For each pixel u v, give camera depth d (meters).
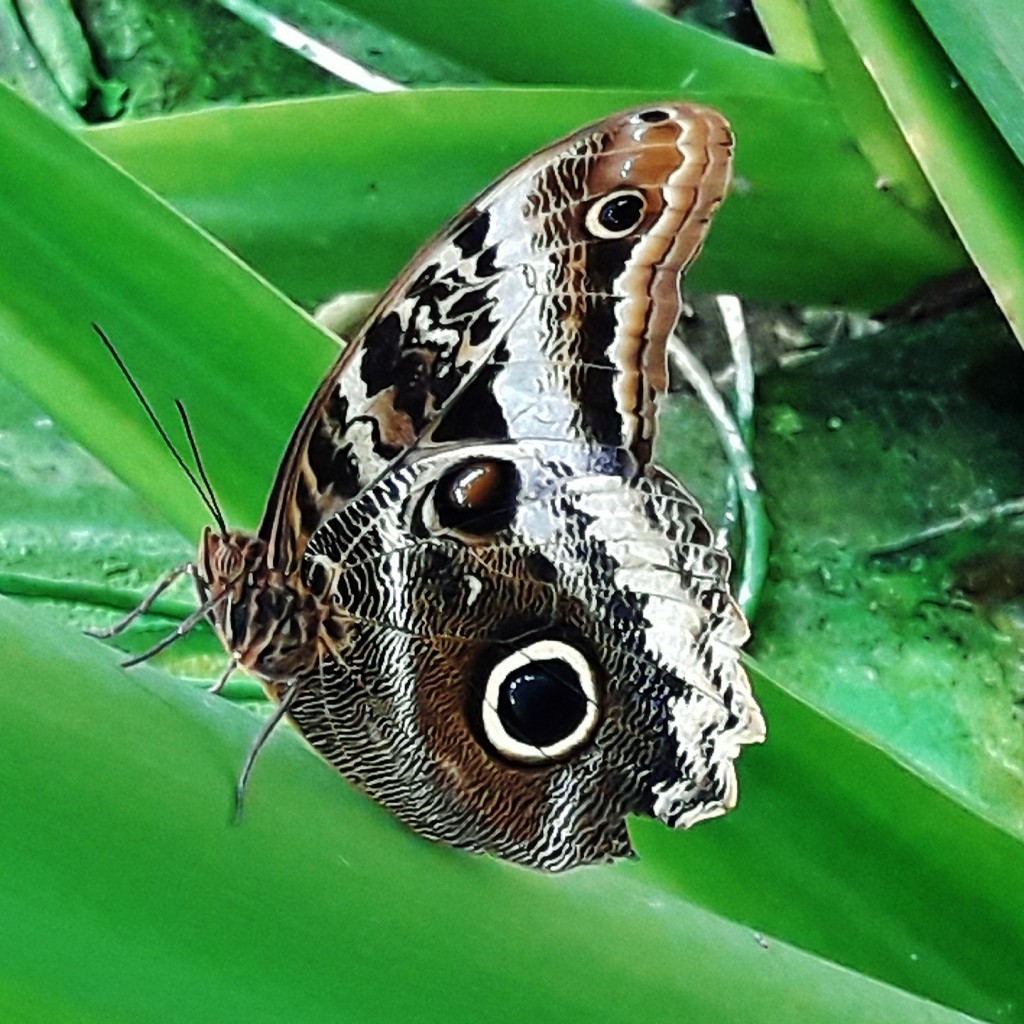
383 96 0.75
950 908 0.68
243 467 0.68
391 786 0.66
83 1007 0.60
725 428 1.04
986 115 0.73
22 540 1.10
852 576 1.01
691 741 0.66
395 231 0.76
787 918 0.68
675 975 0.62
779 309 1.08
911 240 0.79
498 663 0.66
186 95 1.20
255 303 0.68
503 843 0.66
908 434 1.04
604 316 0.66
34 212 0.68
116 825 0.60
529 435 0.66
